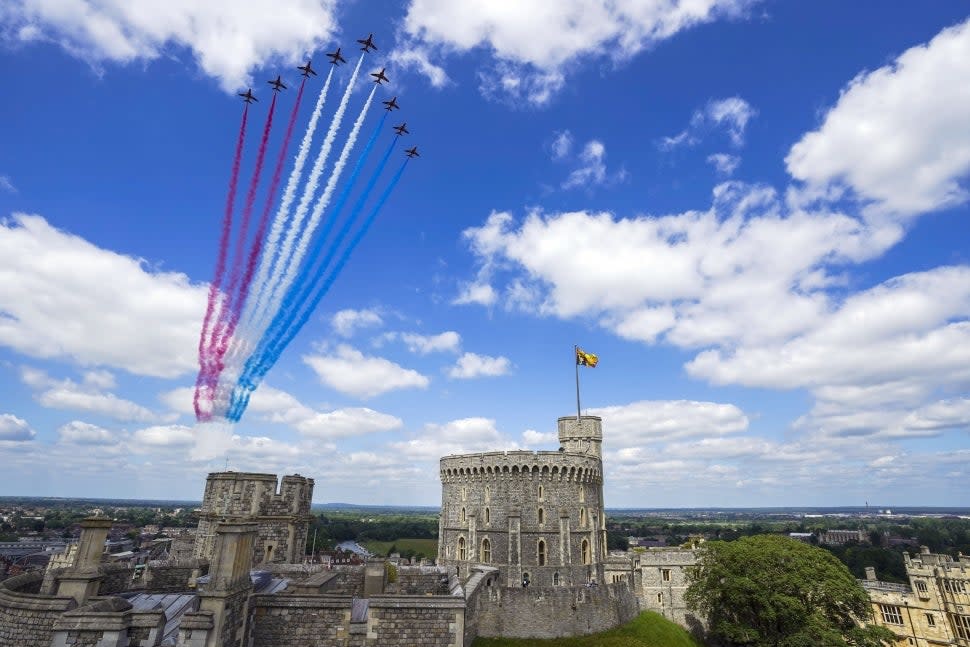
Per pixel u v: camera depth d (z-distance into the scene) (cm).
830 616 6850
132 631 2594
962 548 18862
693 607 7925
